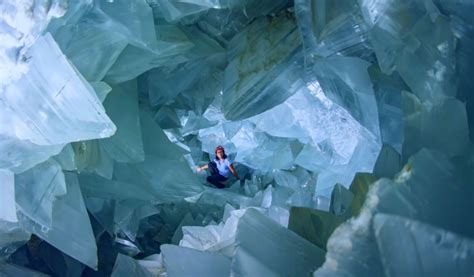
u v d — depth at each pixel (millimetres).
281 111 4613
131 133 3738
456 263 1598
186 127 5648
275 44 3824
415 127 2283
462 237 1605
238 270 2246
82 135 2889
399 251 1658
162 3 3508
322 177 4637
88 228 3443
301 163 4926
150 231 5074
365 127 3305
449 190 1855
